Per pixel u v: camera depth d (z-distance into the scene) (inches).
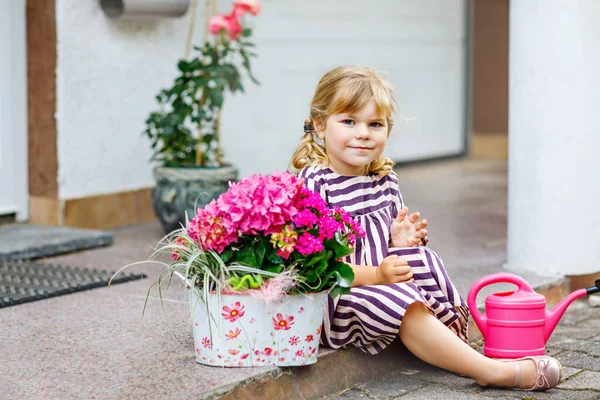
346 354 127.5
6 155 210.5
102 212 221.1
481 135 380.2
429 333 123.5
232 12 206.7
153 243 205.3
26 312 144.0
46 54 207.8
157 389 108.4
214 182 202.1
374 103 125.6
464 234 217.2
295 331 115.1
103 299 152.3
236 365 115.0
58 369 116.0
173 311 143.9
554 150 169.9
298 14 290.7
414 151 350.0
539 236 173.0
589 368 135.9
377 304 122.1
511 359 129.5
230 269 111.5
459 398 122.0
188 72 219.8
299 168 133.4
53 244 189.8
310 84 297.9
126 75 224.7
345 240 115.6
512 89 174.7
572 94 168.1
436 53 355.6
